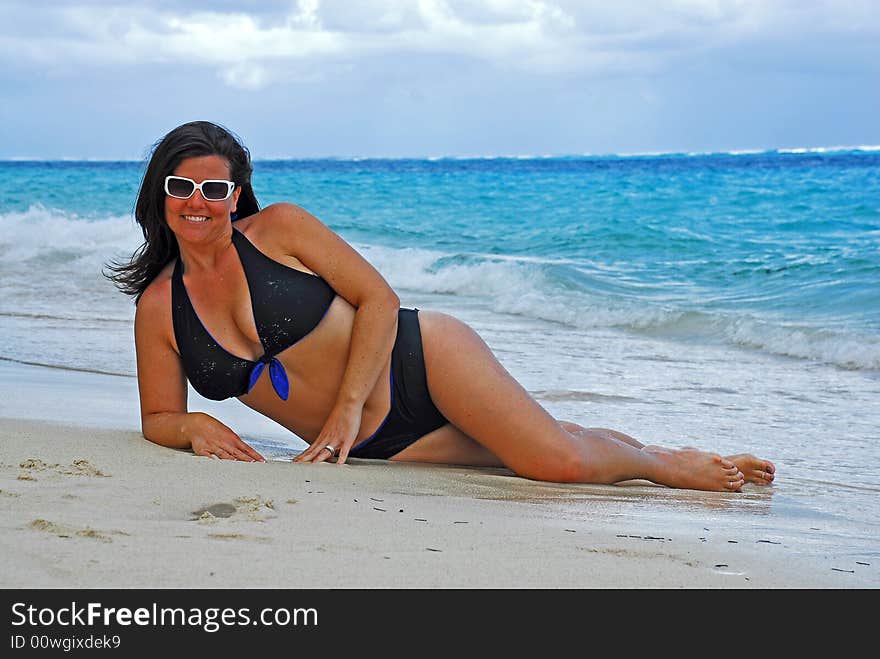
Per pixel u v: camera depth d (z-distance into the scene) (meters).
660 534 3.10
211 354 3.74
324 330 3.81
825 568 2.83
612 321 9.94
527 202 27.33
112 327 8.70
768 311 10.54
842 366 7.76
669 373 7.36
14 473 3.24
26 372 6.47
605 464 4.04
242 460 3.73
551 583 2.49
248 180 3.75
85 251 14.84
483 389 3.92
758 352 8.38
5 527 2.59
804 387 6.89
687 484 4.20
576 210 24.30
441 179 41.16
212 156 3.53
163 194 3.58
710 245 16.59
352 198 30.64
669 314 9.72
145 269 3.84
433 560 2.59
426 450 4.14
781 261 13.96
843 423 5.79
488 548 2.74
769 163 56.38
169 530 2.66
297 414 4.00
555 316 10.43
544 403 6.25
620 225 20.38
